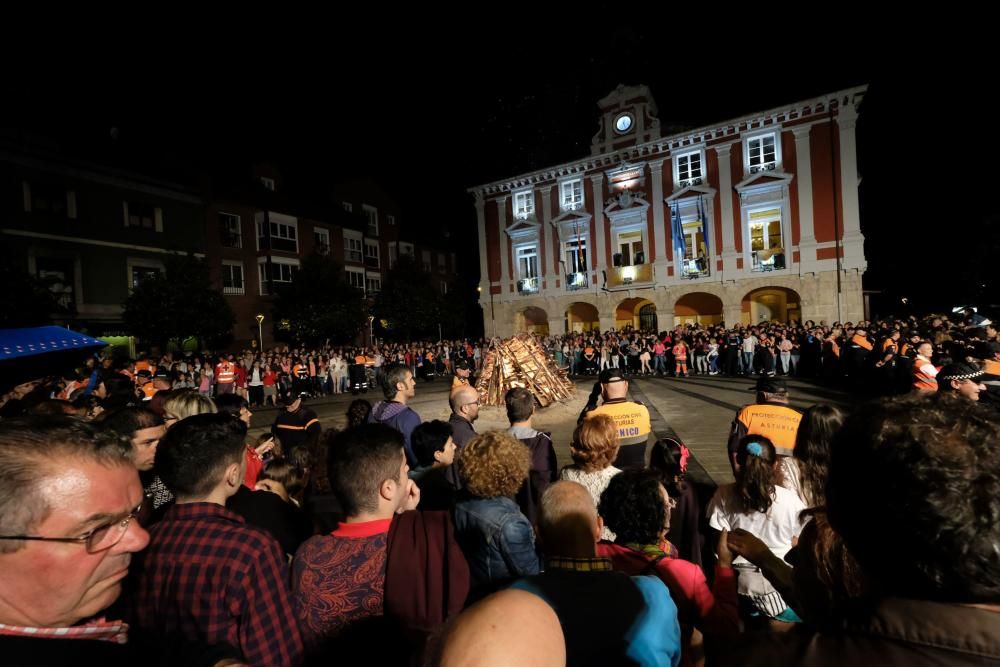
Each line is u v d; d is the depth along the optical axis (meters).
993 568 0.64
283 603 1.70
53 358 6.61
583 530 1.67
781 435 3.74
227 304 23.08
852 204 22.06
